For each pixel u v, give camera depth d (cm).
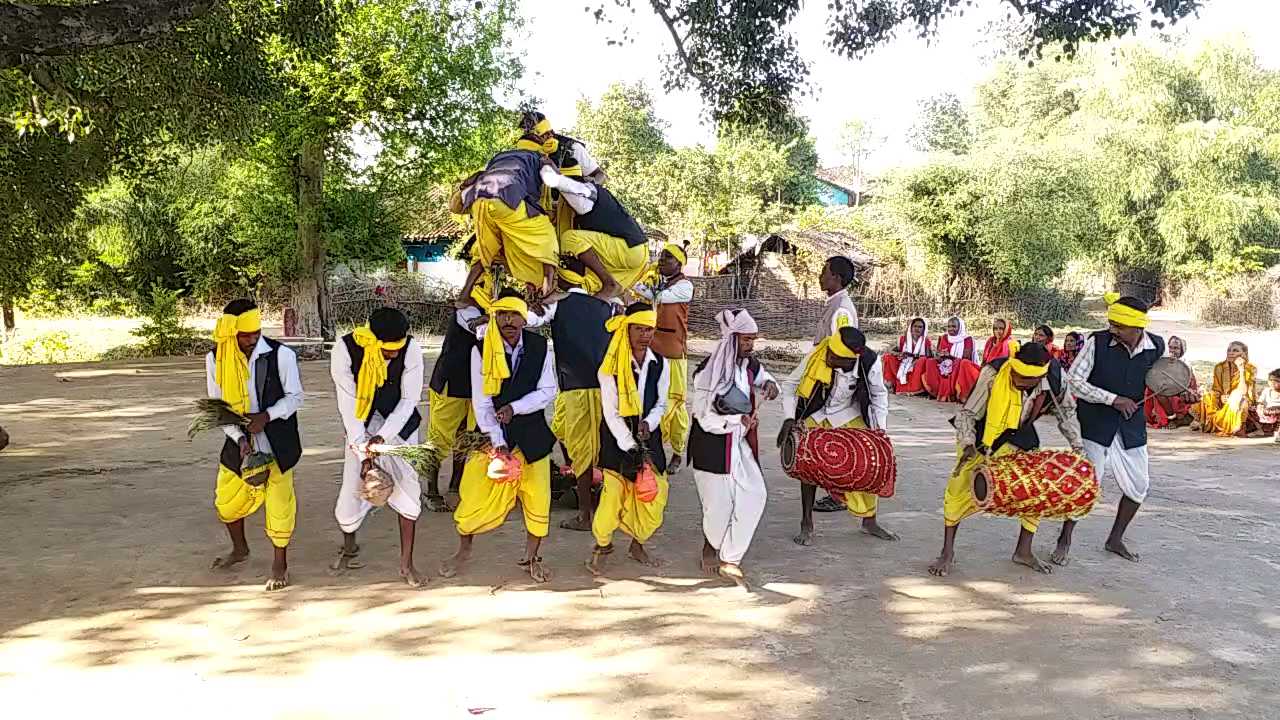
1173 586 609
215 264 3322
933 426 1249
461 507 594
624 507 603
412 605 558
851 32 1138
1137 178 3538
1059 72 4256
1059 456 605
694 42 1269
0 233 1677
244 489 584
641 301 571
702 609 558
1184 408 1287
